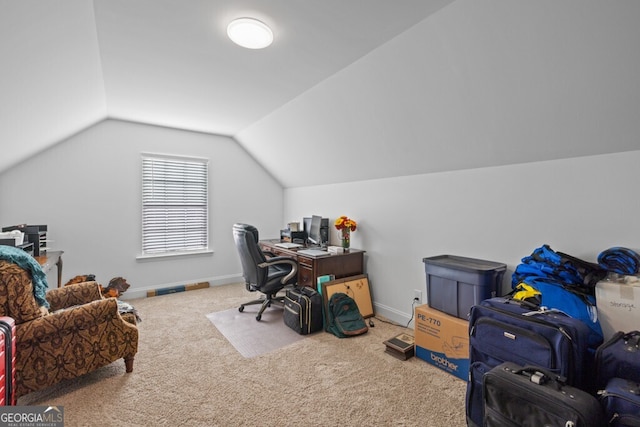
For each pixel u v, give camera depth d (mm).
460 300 2090
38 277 1675
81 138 3320
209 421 1573
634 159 1625
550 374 1252
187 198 4047
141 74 2355
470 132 2102
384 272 3111
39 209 3113
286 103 2955
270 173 4699
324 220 3705
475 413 1528
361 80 2262
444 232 2572
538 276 1791
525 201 2068
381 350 2359
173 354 2273
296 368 2092
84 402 1705
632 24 1229
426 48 1793
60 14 1409
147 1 1536
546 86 1600
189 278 4043
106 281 3490
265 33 1780
